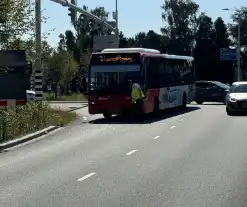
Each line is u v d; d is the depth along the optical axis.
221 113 29.16
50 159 13.07
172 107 31.14
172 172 10.84
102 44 47.81
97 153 14.05
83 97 55.06
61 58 65.44
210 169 11.17
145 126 22.22
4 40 23.61
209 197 8.34
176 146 15.30
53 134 19.36
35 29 24.64
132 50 25.27
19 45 24.45
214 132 19.16
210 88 39.53
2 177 10.55
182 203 7.93
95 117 27.83
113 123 24.00
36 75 25.56
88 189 9.12
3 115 18.20
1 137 16.86
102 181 9.89
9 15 22.98
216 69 100.94
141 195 8.55
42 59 26.55
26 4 23.84
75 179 10.17
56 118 24.11
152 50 27.95
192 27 104.12
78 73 71.19
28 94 33.31
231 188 9.07
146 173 10.75
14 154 14.12
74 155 13.72
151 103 26.31
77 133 19.62
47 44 25.84
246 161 12.30
